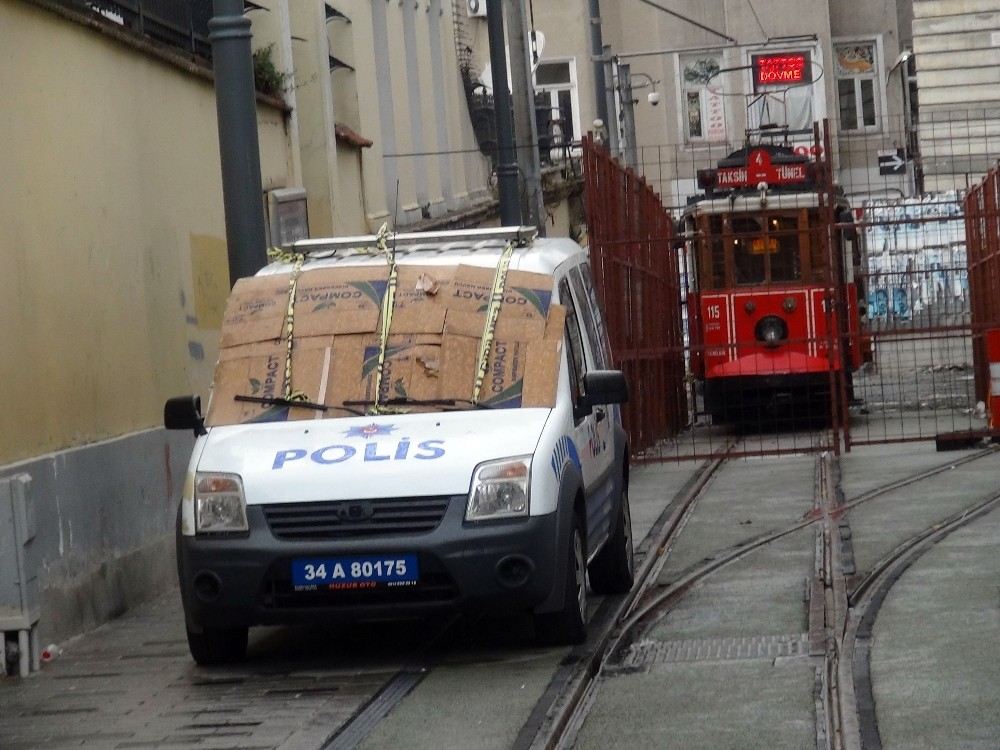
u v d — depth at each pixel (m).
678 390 29.81
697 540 16.19
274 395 11.55
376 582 10.46
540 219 28.19
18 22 12.78
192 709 10.06
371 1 29.64
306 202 21.38
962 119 36.81
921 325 29.41
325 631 12.60
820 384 28.17
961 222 30.95
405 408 11.38
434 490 10.52
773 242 28.38
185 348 16.23
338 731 9.22
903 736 8.31
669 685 9.91
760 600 12.54
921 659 10.04
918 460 22.55
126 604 13.98
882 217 31.58
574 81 61.06
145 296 15.17
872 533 15.70
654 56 60.12
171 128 16.23
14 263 12.38
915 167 38.91
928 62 38.81
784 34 59.19
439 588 10.47
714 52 59.97
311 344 11.74
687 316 29.14
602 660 10.82
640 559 15.19
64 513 12.74
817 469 22.22
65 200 13.45
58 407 13.02
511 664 10.75
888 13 59.84
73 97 13.79
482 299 11.80
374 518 10.52
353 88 26.94
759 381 28.12
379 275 12.05
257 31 21.16
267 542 10.54
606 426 12.98
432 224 31.69
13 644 11.47
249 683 10.75
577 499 11.30
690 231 28.73
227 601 10.62
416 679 10.55
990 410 24.33
